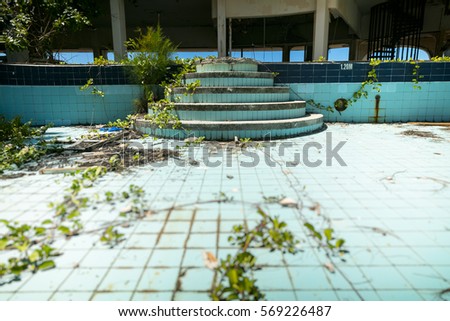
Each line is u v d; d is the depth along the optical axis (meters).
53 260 1.98
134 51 7.28
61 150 4.68
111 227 2.23
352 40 15.72
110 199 2.86
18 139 5.23
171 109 6.00
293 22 15.75
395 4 12.02
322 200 2.86
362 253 2.04
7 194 3.05
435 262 1.95
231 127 5.37
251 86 6.57
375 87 7.48
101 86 7.56
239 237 2.20
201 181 3.38
